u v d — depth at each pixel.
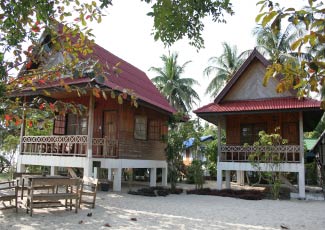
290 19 2.56
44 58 5.07
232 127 18.36
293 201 13.77
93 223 7.87
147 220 8.52
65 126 17.08
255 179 22.00
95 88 5.16
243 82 18.00
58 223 7.70
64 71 4.86
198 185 17.14
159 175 22.11
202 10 7.31
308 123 20.25
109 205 10.64
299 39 2.58
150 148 17.56
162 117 19.17
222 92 17.59
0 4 4.01
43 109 4.82
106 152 14.50
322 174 21.69
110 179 17.34
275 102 16.48
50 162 14.69
